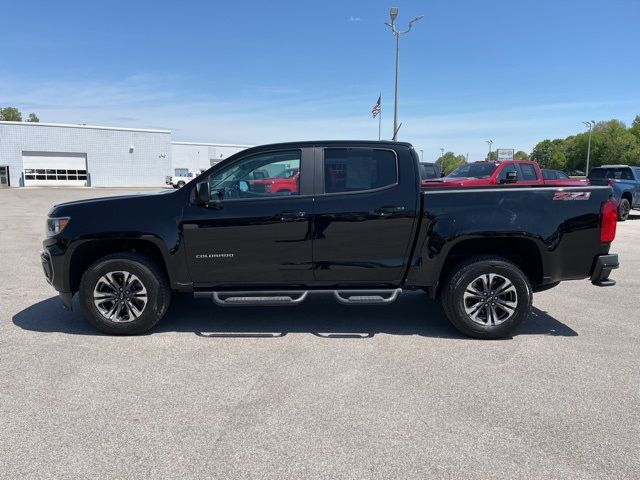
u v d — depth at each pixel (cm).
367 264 483
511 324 477
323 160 485
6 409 338
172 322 539
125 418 327
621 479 264
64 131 5006
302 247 479
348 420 325
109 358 431
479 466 275
